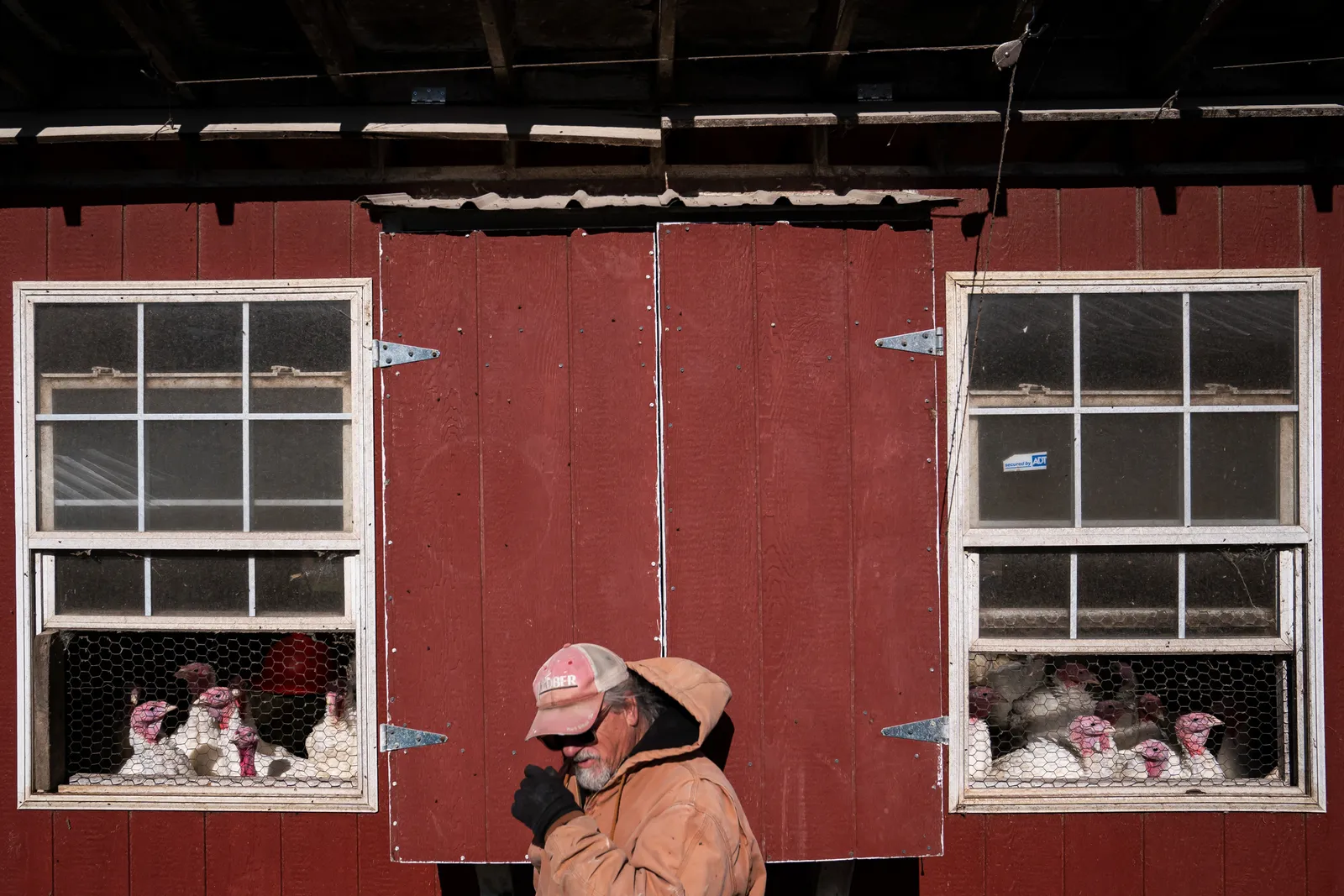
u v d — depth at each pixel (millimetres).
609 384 2227
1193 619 2371
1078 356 2377
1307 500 2342
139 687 2502
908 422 2229
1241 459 2373
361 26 2209
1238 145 2381
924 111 2250
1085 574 2379
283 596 2395
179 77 2232
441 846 2203
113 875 2395
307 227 2398
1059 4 2244
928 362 2234
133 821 2396
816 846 2199
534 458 2223
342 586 2393
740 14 2188
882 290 2229
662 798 1623
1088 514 2371
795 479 2215
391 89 2365
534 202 2201
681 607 2201
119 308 2410
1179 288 2365
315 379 2389
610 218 2326
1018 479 2373
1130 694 2463
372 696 2367
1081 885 2373
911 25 2285
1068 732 2445
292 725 2484
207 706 2463
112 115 2250
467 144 2395
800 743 2203
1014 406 2373
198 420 2393
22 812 2398
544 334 2227
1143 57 2307
